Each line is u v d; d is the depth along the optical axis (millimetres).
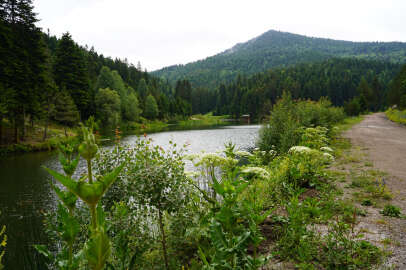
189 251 4270
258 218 2637
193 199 4715
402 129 26562
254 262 2469
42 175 15734
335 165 9688
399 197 5883
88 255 1253
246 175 4180
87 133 1302
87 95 45000
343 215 4820
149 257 4320
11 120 29297
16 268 6062
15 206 10375
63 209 1698
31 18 33562
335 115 31344
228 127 59656
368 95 101938
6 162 20297
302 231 3580
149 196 4031
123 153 5785
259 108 119312
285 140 12391
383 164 9625
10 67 28234
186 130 52000
